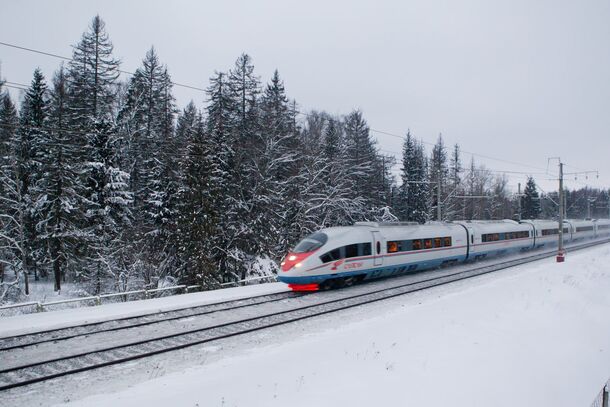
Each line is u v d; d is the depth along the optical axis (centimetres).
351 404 747
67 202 2789
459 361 995
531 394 937
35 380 879
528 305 1598
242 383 824
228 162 2866
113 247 2642
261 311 1480
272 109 3591
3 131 3156
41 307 1457
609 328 1562
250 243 2800
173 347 1077
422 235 2317
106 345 1110
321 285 1870
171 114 3791
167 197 2705
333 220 3616
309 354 997
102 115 3106
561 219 2930
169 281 2714
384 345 1082
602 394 840
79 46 3338
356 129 4281
